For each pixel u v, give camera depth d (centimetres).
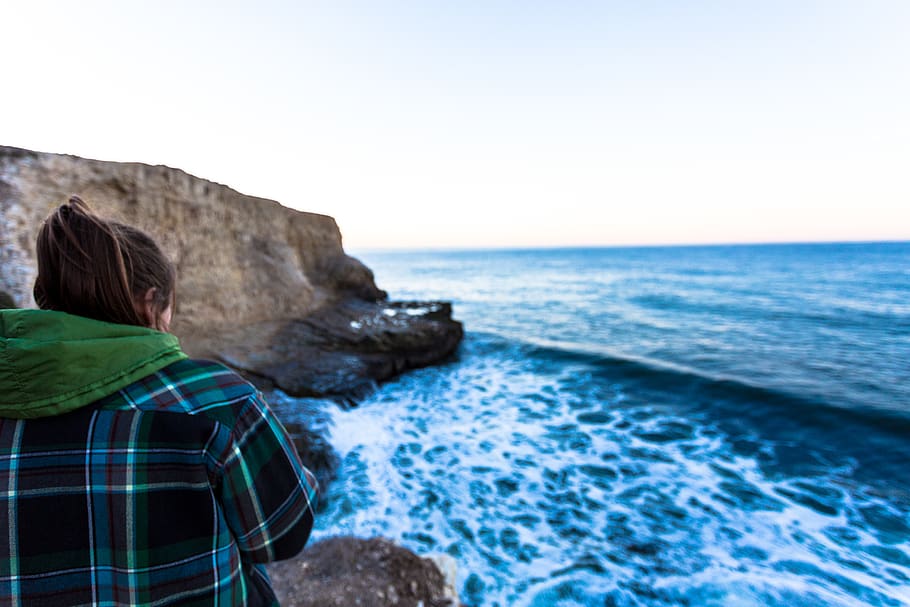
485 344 1414
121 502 61
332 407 752
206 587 67
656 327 1748
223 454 67
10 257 488
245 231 1009
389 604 265
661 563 389
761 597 349
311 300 1155
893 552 402
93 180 636
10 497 59
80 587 61
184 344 809
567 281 4509
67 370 60
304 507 81
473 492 509
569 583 364
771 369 1053
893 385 902
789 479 541
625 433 688
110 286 70
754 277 4303
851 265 5797
